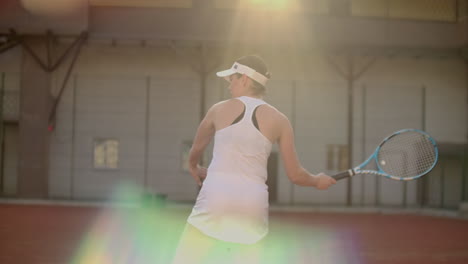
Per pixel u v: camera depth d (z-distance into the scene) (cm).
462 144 2506
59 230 1263
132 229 1299
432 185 2611
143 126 2517
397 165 371
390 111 2627
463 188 2419
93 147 2492
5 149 2552
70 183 2469
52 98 2461
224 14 2380
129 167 2502
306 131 2575
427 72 2659
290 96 2573
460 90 2677
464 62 2680
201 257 256
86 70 2514
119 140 2506
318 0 2517
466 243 1233
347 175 346
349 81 2528
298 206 2441
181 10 2369
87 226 1366
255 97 278
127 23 2350
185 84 2533
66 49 2500
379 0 2650
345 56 2603
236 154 260
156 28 2356
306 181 279
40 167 2395
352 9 2645
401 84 2641
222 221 253
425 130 2642
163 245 1003
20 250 934
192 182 2509
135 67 2533
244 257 254
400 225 1695
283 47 2402
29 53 2402
